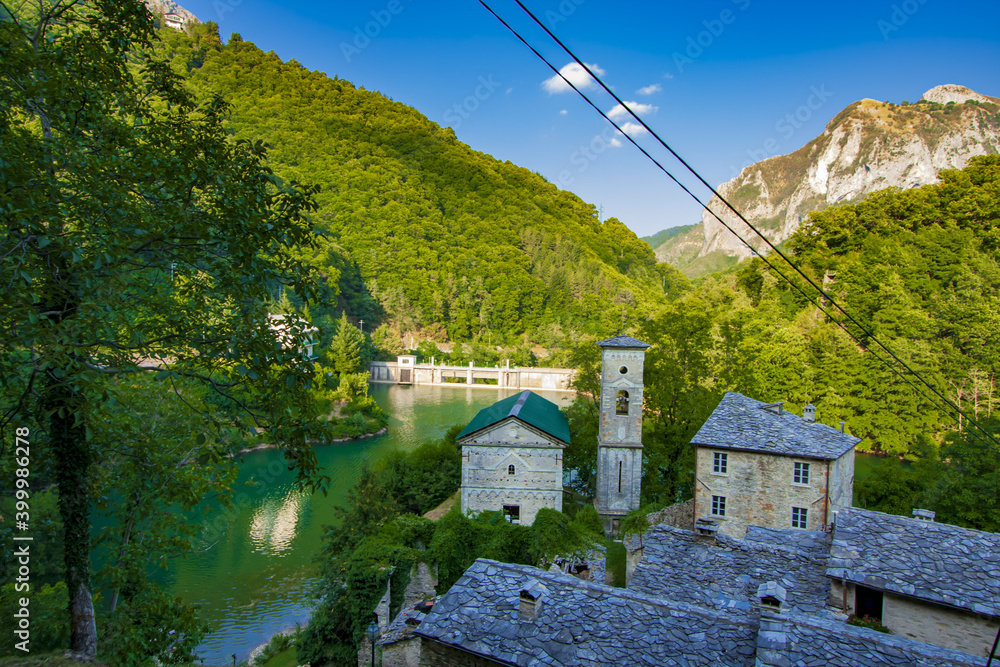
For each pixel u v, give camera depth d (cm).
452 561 4003
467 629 1702
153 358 1719
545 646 1602
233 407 1861
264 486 7931
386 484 5753
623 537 4453
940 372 9531
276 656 3931
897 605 2075
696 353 6147
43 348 1263
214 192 1673
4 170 1258
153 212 1577
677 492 5800
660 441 5928
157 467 2273
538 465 4856
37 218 1282
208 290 1719
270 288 1741
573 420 6588
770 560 2473
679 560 2548
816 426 4000
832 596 2203
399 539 4144
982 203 14550
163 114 1784
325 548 4566
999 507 4403
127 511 2644
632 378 5088
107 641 2258
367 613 3653
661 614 1692
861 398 9575
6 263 1257
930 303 12162
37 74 1518
